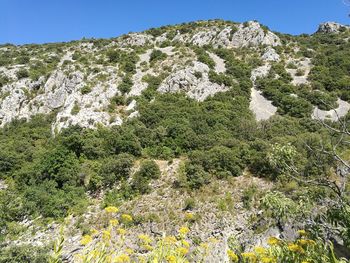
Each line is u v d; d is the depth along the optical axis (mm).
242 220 21609
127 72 57812
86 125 42531
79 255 4477
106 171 29766
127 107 47906
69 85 54156
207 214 22766
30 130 46406
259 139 31922
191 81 52656
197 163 28641
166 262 5188
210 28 85375
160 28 95250
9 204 27031
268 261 4516
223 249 14336
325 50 71062
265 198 5754
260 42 73875
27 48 88000
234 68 59594
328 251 4219
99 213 24844
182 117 42062
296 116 45562
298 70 61062
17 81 59250
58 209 25891
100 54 71625
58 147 34031
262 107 50062
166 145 35125
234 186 26203
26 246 19219
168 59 63656
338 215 4531
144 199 25922
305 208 5426
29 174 32031
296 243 4422
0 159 36094
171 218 22750
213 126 39562
